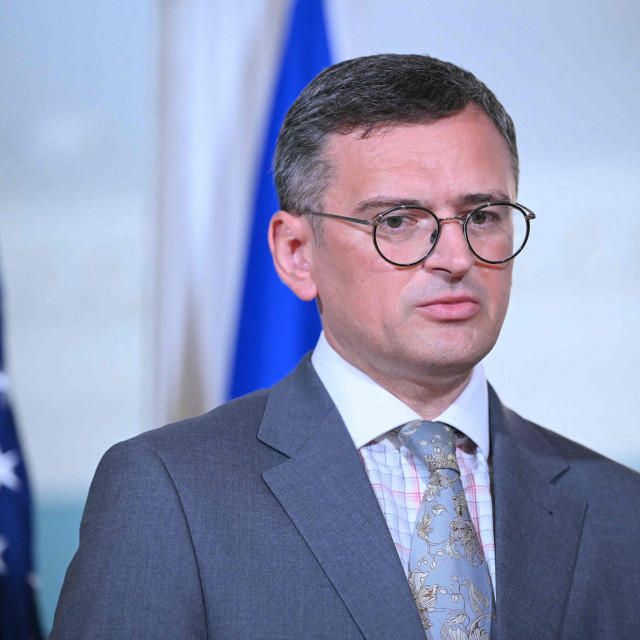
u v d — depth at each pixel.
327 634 3.82
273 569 3.94
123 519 4.00
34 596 8.81
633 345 10.27
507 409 4.92
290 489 4.15
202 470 4.16
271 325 8.66
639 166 10.43
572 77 10.44
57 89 9.92
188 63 9.42
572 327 10.26
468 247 4.03
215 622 3.85
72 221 9.86
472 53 10.32
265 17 9.37
